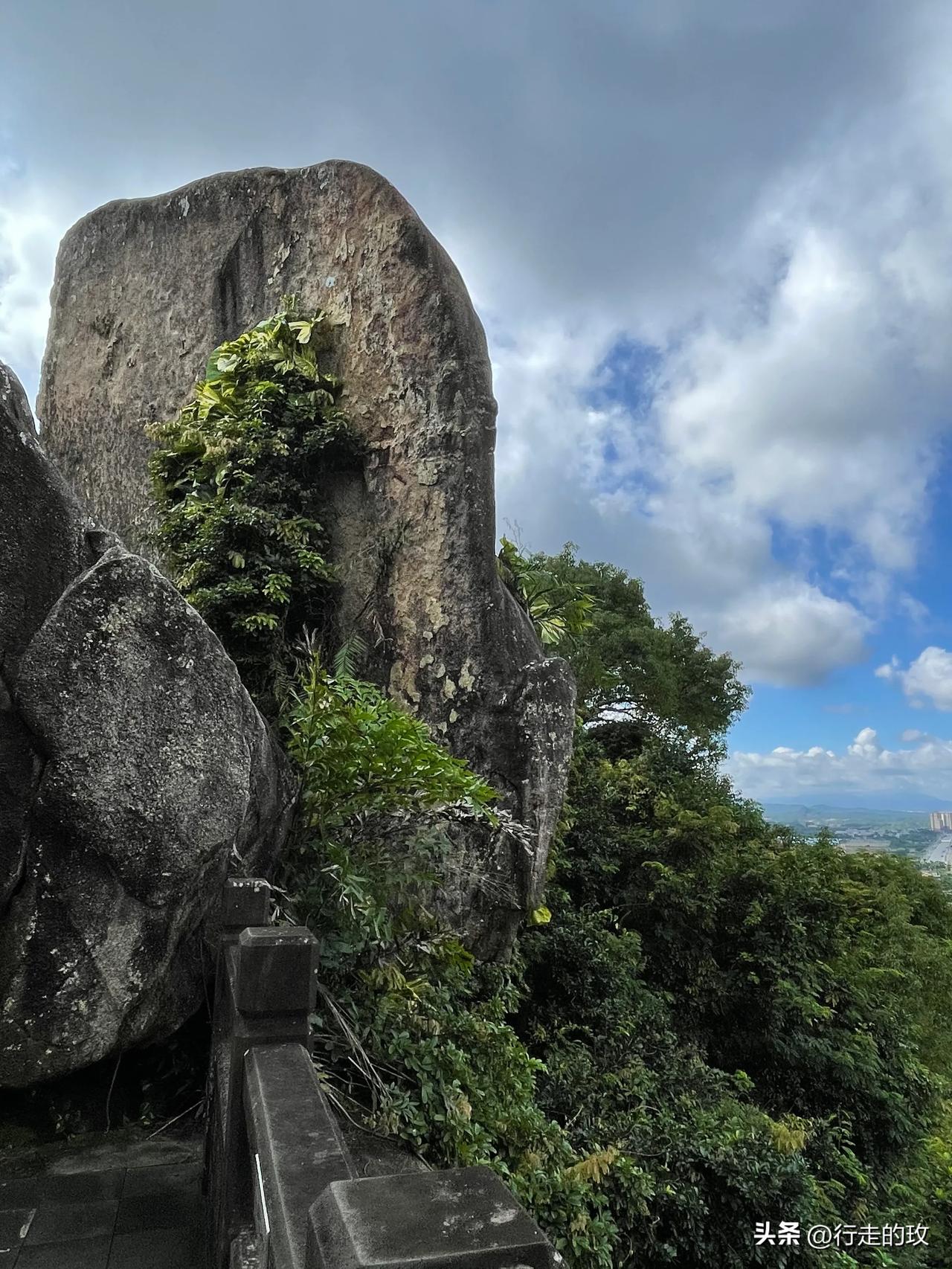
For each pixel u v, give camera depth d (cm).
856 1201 943
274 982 242
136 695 335
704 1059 1094
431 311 661
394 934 485
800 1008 1121
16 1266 280
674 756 1844
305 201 743
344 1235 108
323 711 468
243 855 412
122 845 328
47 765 323
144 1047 392
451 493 641
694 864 1192
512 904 609
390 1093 397
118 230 845
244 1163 230
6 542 328
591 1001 911
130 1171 343
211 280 776
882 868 1852
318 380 678
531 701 616
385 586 650
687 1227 688
